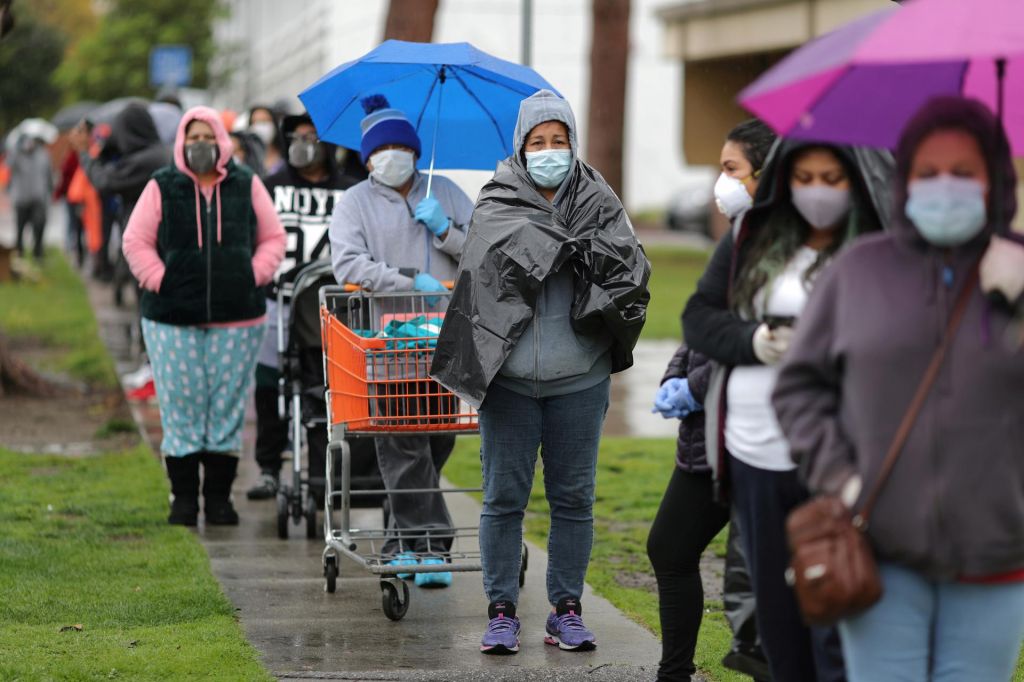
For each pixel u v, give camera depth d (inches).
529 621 728.3
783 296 461.1
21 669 610.2
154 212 904.9
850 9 2407.7
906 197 399.2
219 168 901.8
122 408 1376.7
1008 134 473.4
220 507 941.8
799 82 390.0
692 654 569.6
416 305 757.9
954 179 388.5
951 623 406.6
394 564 724.0
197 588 761.6
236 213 908.0
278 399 1005.8
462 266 636.1
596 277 630.5
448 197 796.6
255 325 924.0
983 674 406.0
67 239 3186.5
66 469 1108.5
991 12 372.2
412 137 768.3
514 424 647.8
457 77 815.7
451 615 738.2
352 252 755.4
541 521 968.9
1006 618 402.3
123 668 621.3
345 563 845.2
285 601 759.1
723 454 482.0
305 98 814.5
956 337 393.4
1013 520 391.5
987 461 390.0
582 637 670.5
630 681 628.4
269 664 645.3
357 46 3267.7
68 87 5403.5
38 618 703.7
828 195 449.1
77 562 816.9
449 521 788.0
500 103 821.9
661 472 1128.2
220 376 916.0
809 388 416.8
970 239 397.4
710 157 3134.8
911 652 406.3
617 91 2699.3
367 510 1002.1
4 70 6318.9
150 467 1116.5
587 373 647.1
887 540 397.7
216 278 903.1
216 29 5979.3
